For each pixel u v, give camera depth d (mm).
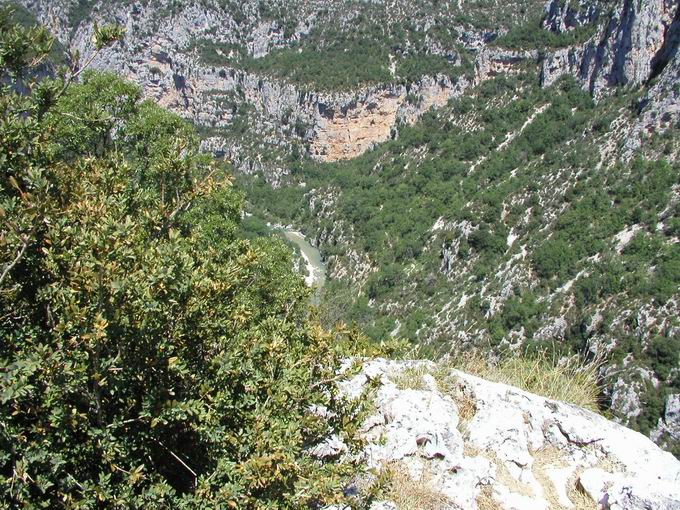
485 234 65312
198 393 4199
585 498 5590
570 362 8594
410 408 5941
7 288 4016
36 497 3666
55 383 3486
